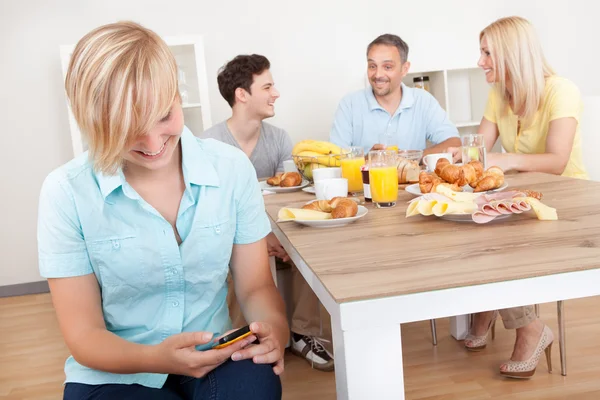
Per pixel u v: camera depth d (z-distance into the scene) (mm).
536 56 2461
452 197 1464
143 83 902
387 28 3918
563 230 1238
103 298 1158
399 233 1373
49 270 1090
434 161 2143
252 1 3779
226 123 2812
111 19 3689
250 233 1257
